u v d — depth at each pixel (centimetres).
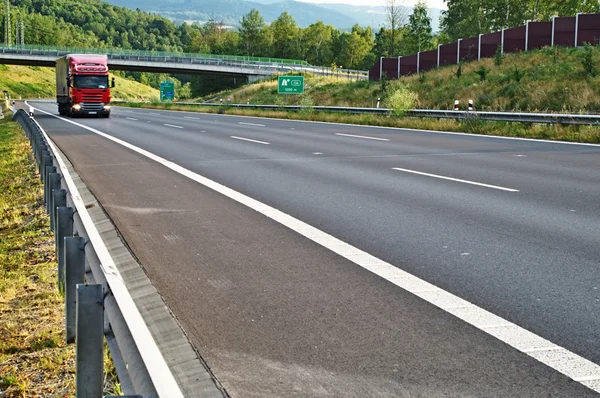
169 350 419
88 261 457
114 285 360
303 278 579
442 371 377
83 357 324
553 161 1482
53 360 466
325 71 10481
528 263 612
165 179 1271
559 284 545
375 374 375
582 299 504
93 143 2172
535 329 443
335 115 3647
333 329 451
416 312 482
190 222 847
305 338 436
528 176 1238
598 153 1647
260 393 354
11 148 2419
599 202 943
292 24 17512
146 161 1602
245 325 465
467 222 809
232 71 10706
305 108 4241
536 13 9144
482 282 554
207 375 376
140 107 8025
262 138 2291
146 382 261
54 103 9838
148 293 548
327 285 556
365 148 1858
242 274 599
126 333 297
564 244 685
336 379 370
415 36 12725
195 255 676
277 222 831
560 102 3278
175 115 4772
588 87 3372
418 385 359
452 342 422
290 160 1570
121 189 1153
